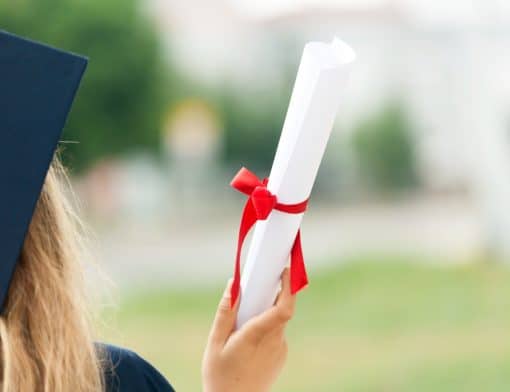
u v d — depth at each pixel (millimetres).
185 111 28188
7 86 1346
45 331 1443
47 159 1363
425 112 28375
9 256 1367
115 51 25906
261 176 29094
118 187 26688
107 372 1509
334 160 28812
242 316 1540
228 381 1533
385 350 17094
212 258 24672
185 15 29578
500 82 26688
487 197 26203
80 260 1500
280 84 29734
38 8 24594
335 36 1444
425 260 23797
